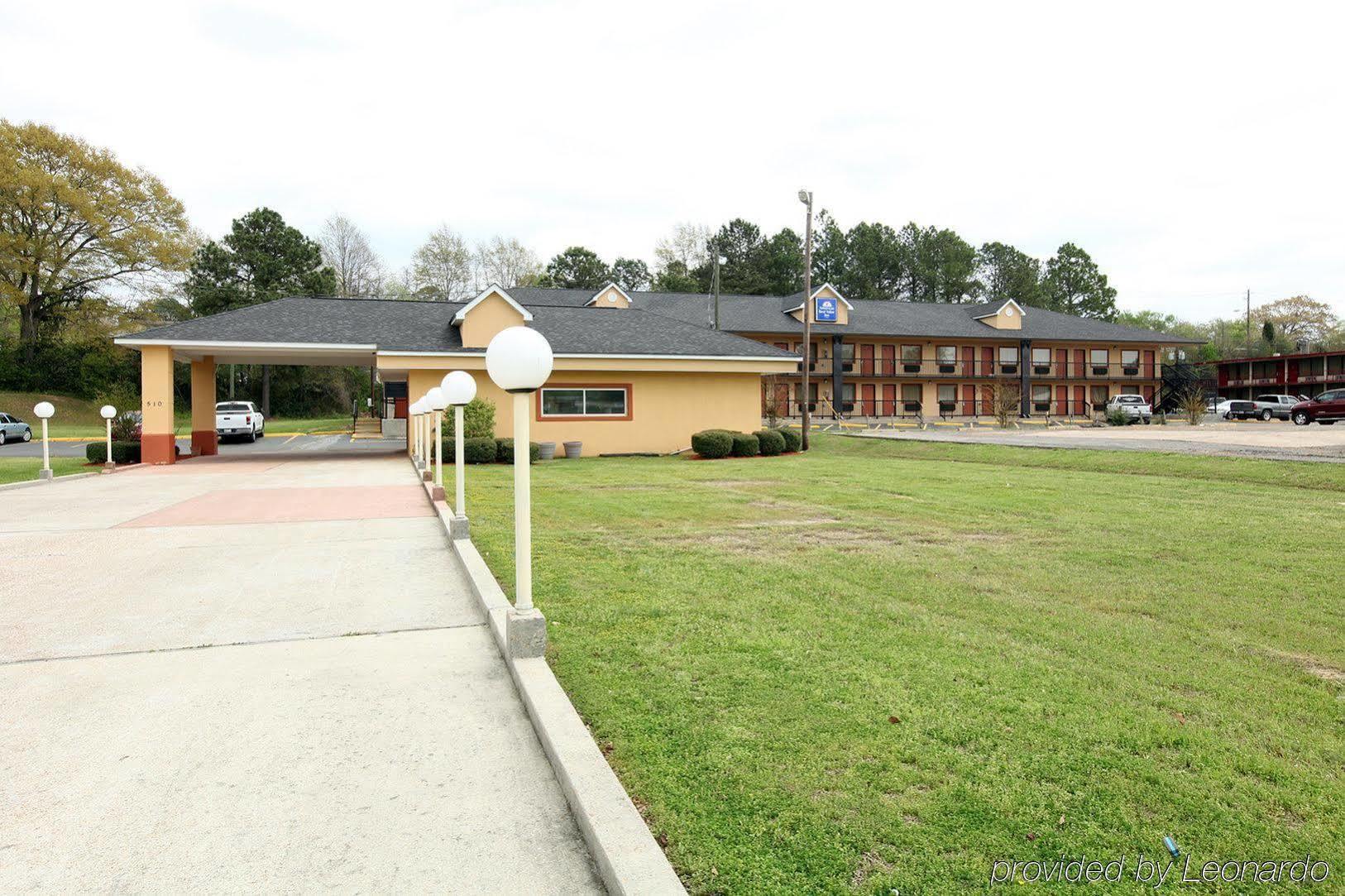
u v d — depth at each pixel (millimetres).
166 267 43500
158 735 3168
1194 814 2553
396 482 13555
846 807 2562
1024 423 42031
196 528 8445
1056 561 6559
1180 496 10992
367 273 60219
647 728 3148
